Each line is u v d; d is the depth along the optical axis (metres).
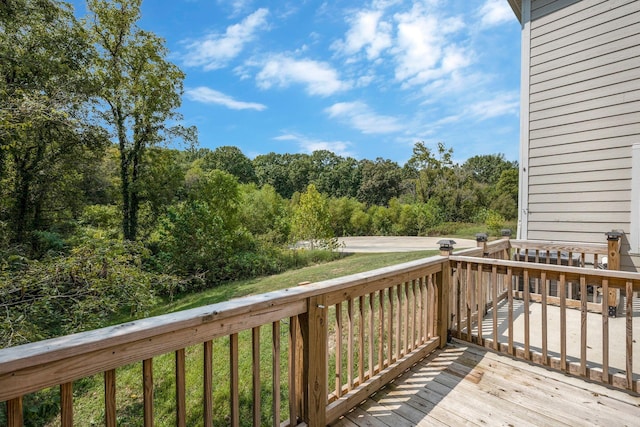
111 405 1.09
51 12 8.84
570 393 2.27
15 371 0.88
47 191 10.16
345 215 25.22
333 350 3.65
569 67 4.87
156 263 9.63
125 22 12.20
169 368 4.18
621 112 4.43
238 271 11.22
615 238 3.74
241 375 3.68
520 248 4.71
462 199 26.83
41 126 6.49
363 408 2.13
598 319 3.64
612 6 4.48
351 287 2.11
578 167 4.79
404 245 16.69
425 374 2.56
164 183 13.66
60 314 4.24
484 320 3.72
